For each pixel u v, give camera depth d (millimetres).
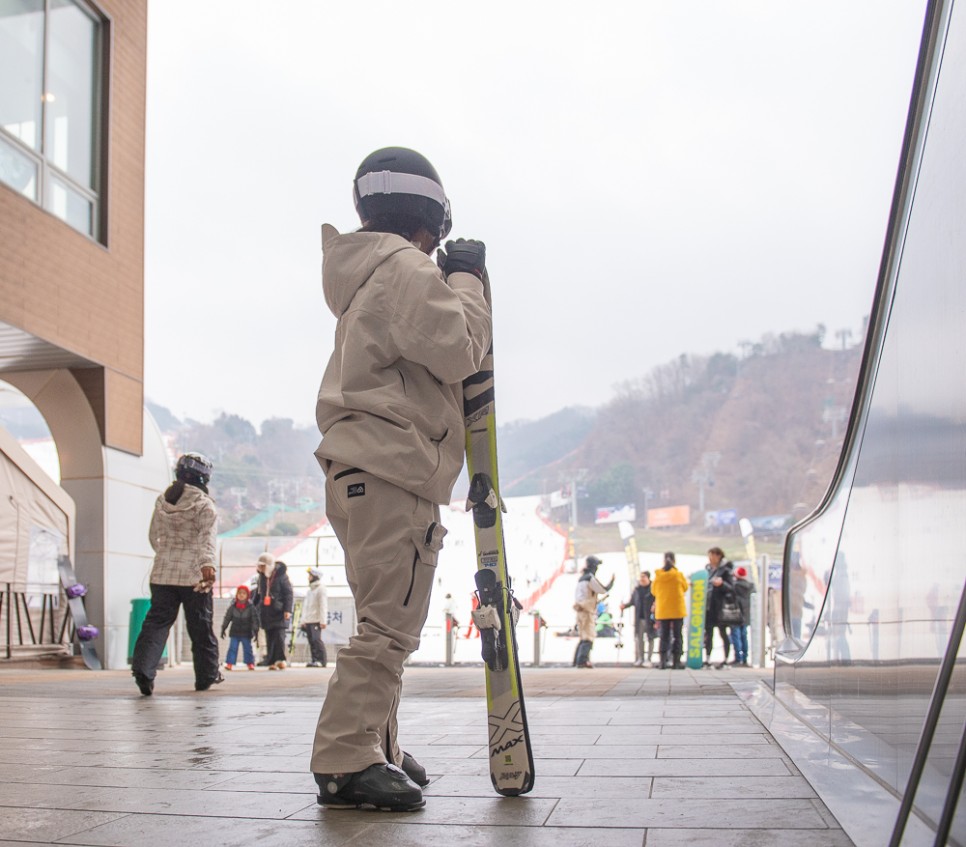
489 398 2371
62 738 3684
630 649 25203
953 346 1889
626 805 2197
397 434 2240
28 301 11641
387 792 2154
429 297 2250
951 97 1929
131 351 13930
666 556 13617
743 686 6750
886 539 2453
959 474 1822
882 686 2428
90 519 13086
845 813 2045
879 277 2594
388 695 2252
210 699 5793
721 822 2000
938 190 2014
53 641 12391
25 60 12008
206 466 6473
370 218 2516
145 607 13453
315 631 14148
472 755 3107
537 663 16906
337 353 2443
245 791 2455
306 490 137500
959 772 1368
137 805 2279
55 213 12469
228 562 18766
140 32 14516
